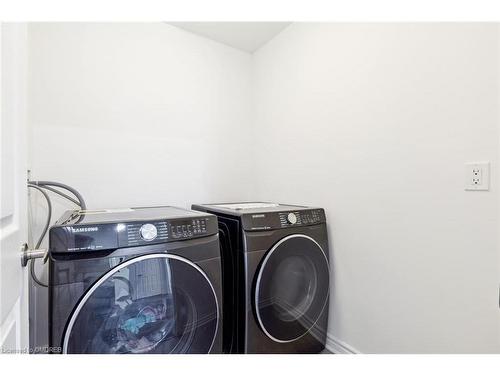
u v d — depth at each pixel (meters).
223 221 1.56
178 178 2.11
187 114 2.14
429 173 1.21
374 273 1.46
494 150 1.02
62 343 0.93
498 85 1.01
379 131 1.43
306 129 1.91
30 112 1.57
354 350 1.56
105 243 1.00
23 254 0.77
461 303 1.11
